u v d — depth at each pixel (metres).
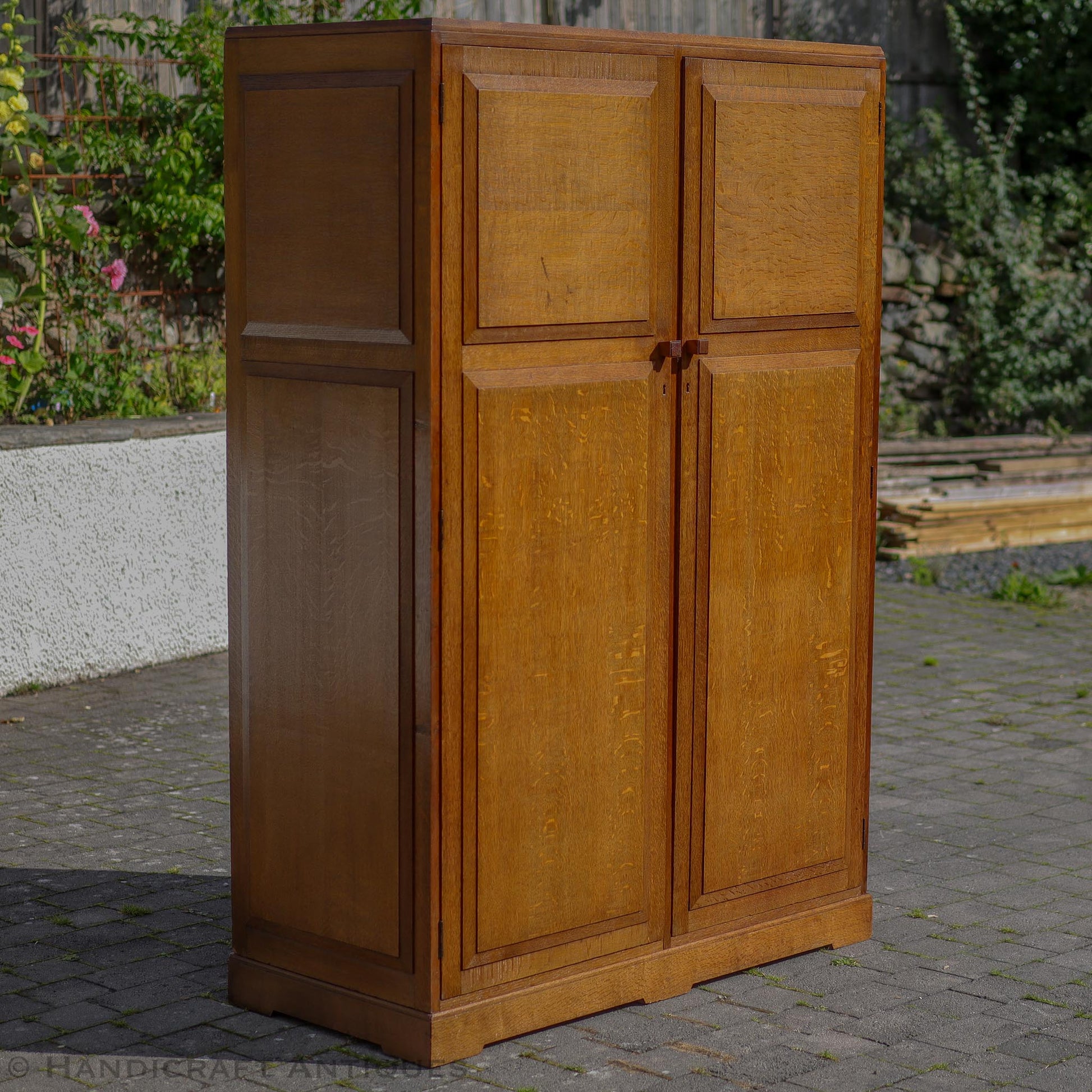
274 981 4.43
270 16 9.20
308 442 4.18
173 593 8.14
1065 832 6.02
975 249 13.16
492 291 3.99
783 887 4.84
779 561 4.71
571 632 4.27
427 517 3.96
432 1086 4.02
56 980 4.65
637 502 4.36
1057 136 14.05
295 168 4.11
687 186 4.33
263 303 4.23
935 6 14.09
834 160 4.66
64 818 6.02
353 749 4.19
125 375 8.55
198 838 5.85
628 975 4.49
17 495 7.39
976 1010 4.50
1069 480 12.04
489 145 3.94
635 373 4.31
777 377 4.63
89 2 8.74
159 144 8.78
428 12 10.66
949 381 13.12
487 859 4.18
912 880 5.53
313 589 4.23
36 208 8.07
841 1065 4.14
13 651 7.48
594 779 4.37
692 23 12.37
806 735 4.84
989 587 10.27
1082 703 7.78
